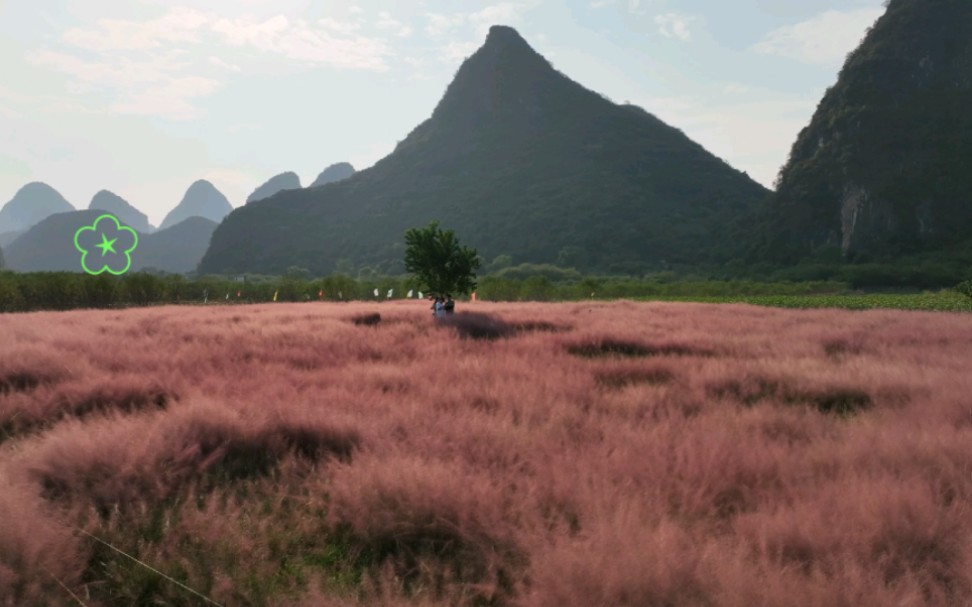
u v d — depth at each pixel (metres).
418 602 3.34
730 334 16.66
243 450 5.86
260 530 4.17
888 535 3.87
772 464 5.17
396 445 5.56
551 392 8.02
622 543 3.57
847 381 9.05
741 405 7.79
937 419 6.63
